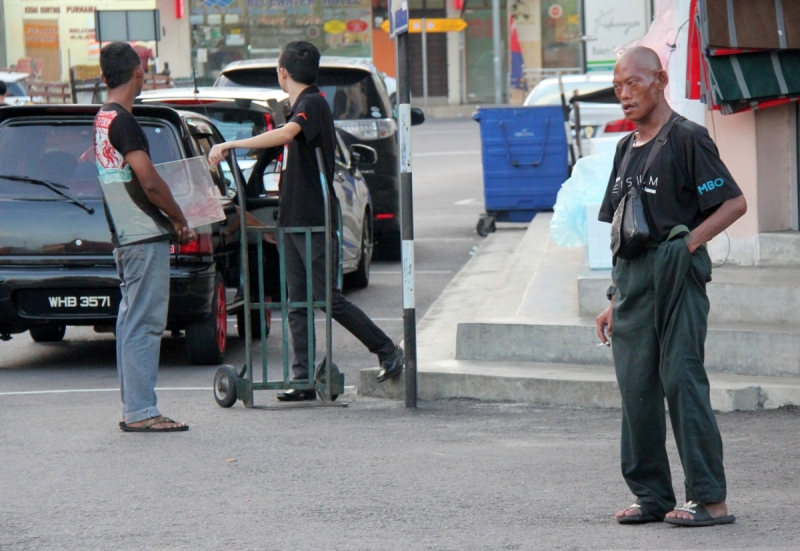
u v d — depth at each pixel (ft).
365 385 44.70
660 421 27.40
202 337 50.60
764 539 25.98
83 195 49.11
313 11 238.27
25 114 49.80
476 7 260.83
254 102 64.08
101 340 59.93
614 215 27.02
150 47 150.92
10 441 37.14
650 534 26.68
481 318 46.62
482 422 39.50
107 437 37.58
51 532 27.73
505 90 261.24
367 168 84.28
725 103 48.32
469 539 26.71
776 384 39.88
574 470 33.04
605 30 126.93
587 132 107.55
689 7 52.26
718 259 51.78
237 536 27.22
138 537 27.25
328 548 26.18
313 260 42.65
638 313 26.94
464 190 133.08
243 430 38.55
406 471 33.06
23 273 48.65
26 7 204.44
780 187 51.29
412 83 261.44
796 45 47.16
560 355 44.42
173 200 37.78
